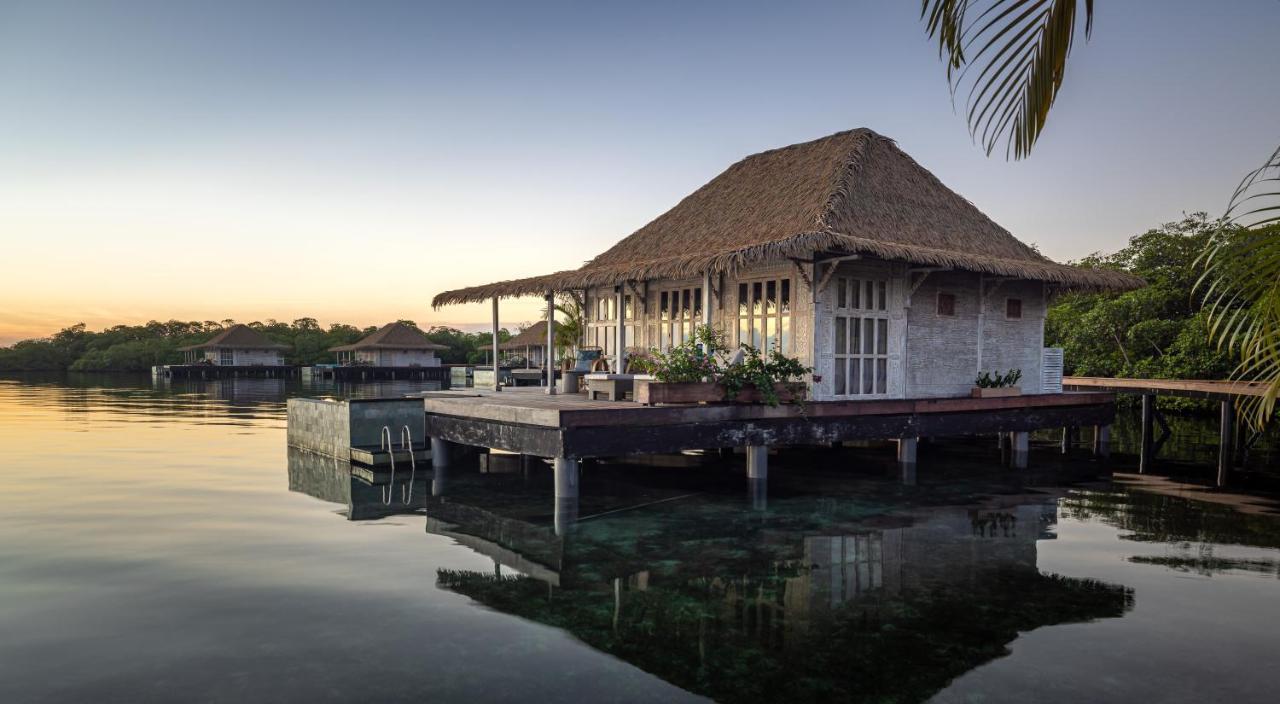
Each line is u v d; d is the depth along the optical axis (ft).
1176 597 20.11
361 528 29.12
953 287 43.80
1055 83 12.93
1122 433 65.57
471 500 35.14
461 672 15.20
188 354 253.85
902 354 40.60
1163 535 27.63
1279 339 11.84
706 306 35.27
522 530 28.66
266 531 28.58
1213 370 74.08
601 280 39.91
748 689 14.44
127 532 28.40
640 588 21.11
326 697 14.03
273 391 149.48
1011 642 16.87
